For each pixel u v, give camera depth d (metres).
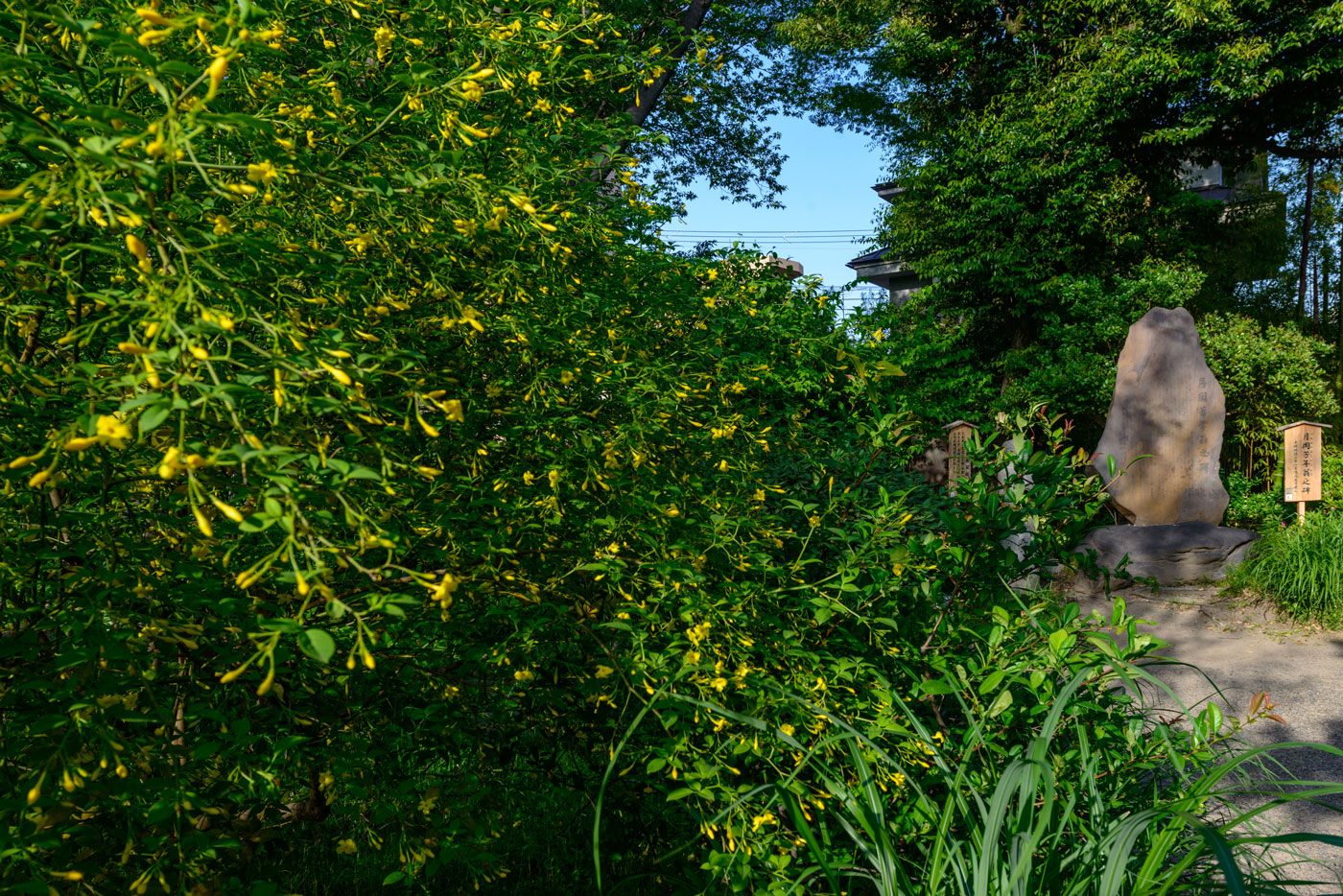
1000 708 1.98
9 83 1.05
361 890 2.34
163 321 0.93
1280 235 17.53
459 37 1.86
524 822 2.43
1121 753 2.22
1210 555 8.00
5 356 1.27
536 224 1.57
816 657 2.07
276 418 1.08
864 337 6.16
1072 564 2.52
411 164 1.58
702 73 3.32
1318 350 11.56
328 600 0.95
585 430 2.01
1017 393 11.84
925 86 14.73
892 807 2.06
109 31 0.96
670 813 2.23
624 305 2.46
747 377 2.78
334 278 1.53
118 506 1.57
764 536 2.29
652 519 2.03
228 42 0.94
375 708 1.86
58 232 1.06
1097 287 12.15
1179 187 13.32
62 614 1.38
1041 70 13.12
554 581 1.95
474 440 1.96
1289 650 6.00
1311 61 11.30
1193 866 1.83
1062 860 1.69
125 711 1.33
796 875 1.90
